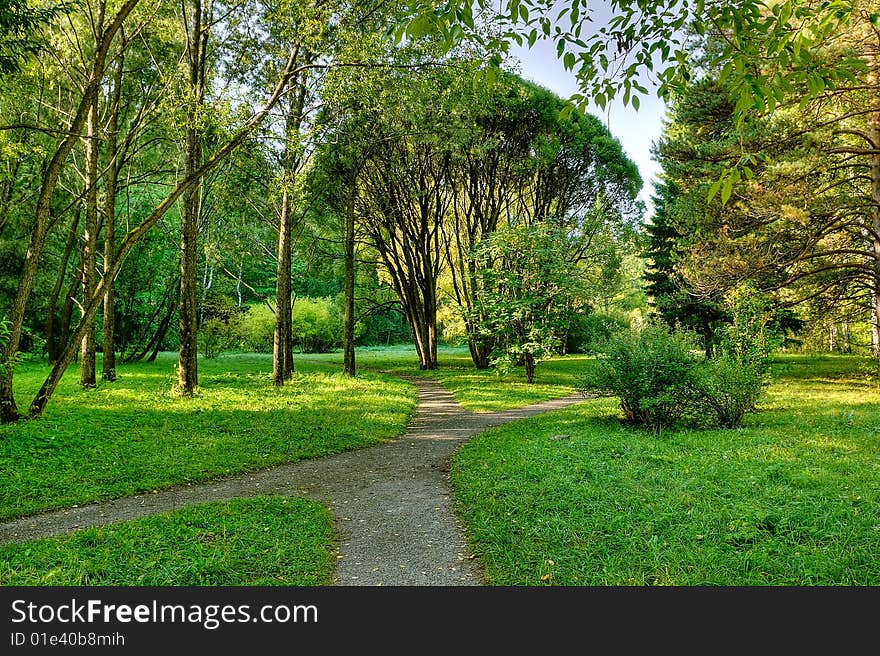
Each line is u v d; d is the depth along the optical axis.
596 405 16.39
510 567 5.31
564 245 24.64
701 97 18.06
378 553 5.98
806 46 3.63
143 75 21.70
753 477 7.44
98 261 29.50
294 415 14.66
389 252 31.89
